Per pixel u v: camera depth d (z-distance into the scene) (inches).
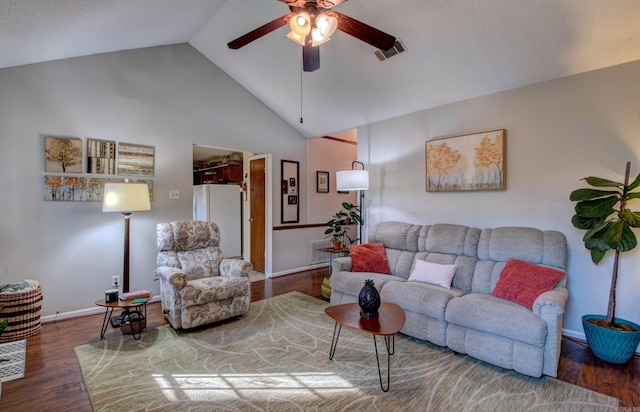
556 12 91.5
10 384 80.1
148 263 145.6
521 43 103.9
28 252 116.2
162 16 115.5
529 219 119.4
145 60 144.2
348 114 173.9
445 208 143.9
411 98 145.9
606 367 89.4
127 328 110.7
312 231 221.6
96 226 130.8
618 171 101.7
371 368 89.7
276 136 199.5
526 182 120.0
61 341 104.5
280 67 154.2
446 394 77.3
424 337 104.0
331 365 91.2
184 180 156.9
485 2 94.8
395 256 140.8
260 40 140.7
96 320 123.2
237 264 131.6
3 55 99.4
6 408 71.1
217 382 82.4
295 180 211.0
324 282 154.7
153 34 130.7
